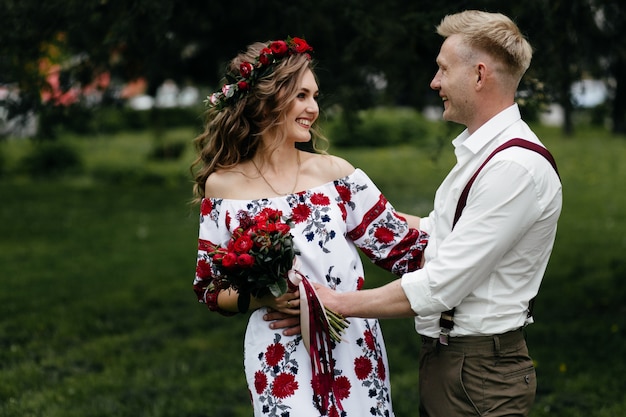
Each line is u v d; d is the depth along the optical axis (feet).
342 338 8.50
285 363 8.62
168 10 13.50
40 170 53.06
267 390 8.62
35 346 18.72
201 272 8.95
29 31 15.03
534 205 7.79
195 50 31.58
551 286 22.68
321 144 9.72
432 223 9.53
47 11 14.66
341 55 17.15
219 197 8.93
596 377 15.56
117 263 27.30
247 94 8.68
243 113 8.78
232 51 29.99
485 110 8.09
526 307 8.20
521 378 8.25
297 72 8.57
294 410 8.48
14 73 16.28
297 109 8.62
